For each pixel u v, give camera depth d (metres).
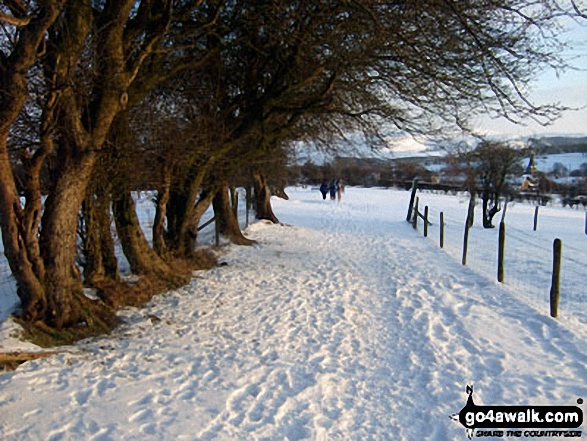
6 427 3.99
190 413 4.46
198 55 9.86
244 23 9.33
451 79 8.73
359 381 5.46
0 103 5.25
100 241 8.10
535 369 5.77
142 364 5.54
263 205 22.02
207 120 9.93
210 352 6.09
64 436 3.95
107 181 7.91
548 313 7.91
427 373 5.68
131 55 7.45
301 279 10.88
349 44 9.16
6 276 8.56
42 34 4.84
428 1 7.27
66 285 6.33
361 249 15.88
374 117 11.77
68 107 5.93
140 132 8.16
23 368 5.02
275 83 10.13
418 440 4.25
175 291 9.17
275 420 4.47
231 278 10.59
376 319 7.92
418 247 16.31
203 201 11.99
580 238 18.53
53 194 6.29
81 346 5.92
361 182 73.44
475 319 7.78
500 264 10.30
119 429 4.10
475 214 29.70
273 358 6.03
